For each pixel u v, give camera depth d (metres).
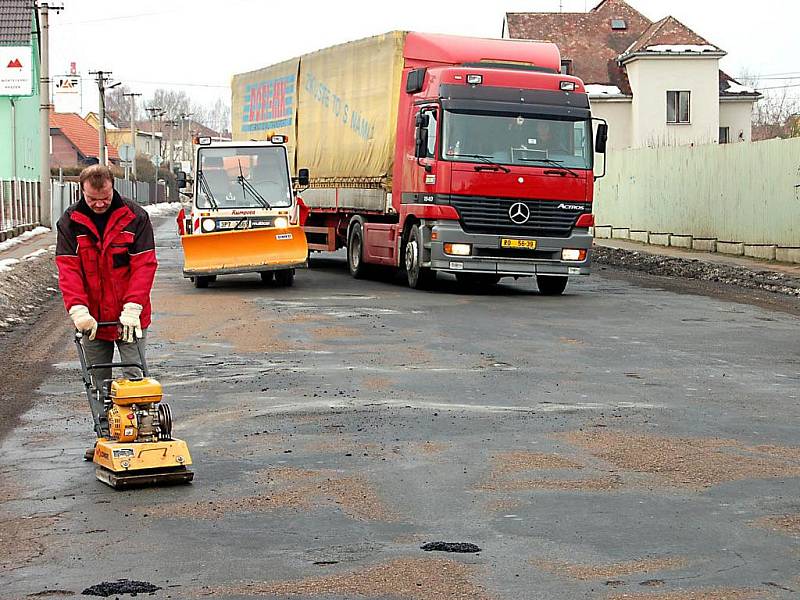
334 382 11.62
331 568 6.03
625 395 11.08
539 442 8.99
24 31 45.06
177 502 7.33
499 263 20.67
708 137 55.69
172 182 110.62
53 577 5.91
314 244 27.66
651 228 37.12
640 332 15.84
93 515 7.05
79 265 8.21
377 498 7.39
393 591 5.67
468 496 7.44
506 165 20.58
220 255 21.31
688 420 9.88
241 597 5.60
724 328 16.38
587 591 5.66
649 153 37.00
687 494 7.48
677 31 56.47
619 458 8.48
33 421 9.84
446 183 20.45
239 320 16.62
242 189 21.91
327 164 25.86
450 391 11.18
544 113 20.88
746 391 11.36
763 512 7.07
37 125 60.34
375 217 23.92
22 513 7.11
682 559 6.16
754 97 57.38
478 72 20.80
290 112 28.12
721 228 31.78
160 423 8.01
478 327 16.12
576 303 19.77
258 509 7.16
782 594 5.62
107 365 8.16
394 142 22.45
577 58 59.12
